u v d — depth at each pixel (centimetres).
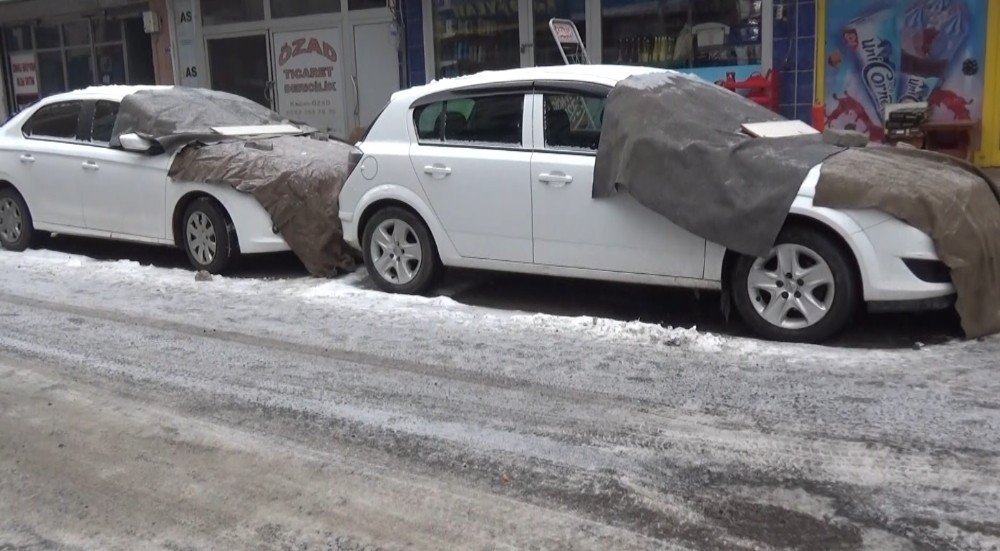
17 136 1002
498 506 414
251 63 1551
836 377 552
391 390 557
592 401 530
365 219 788
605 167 656
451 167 725
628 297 761
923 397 516
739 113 686
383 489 434
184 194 874
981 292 600
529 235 700
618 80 679
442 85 743
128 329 702
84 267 924
